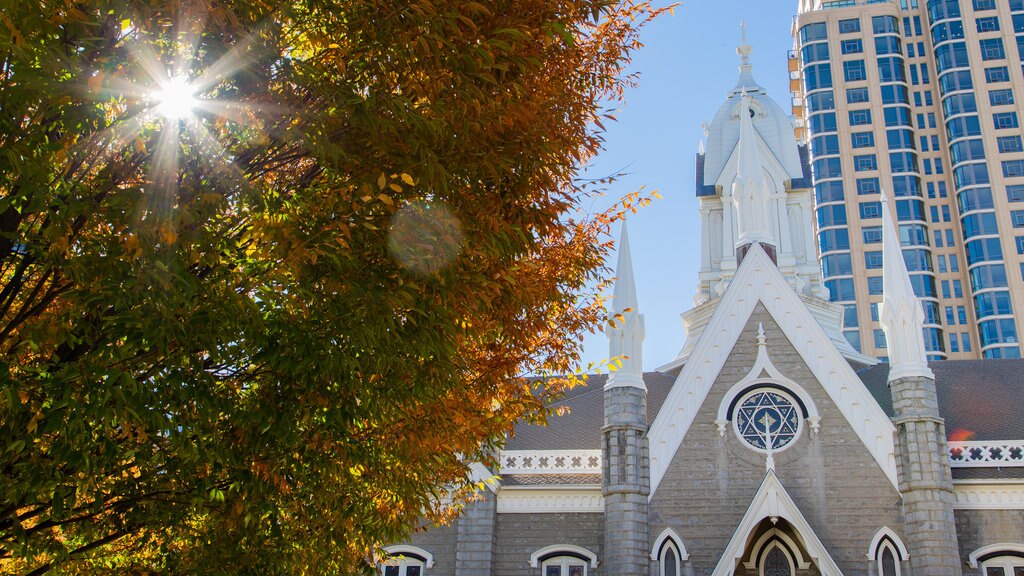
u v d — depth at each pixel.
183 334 10.25
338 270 11.45
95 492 11.23
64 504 11.30
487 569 36.12
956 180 127.88
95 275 9.87
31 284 12.15
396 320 11.99
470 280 12.73
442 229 12.17
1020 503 34.66
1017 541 34.19
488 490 37.12
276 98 12.05
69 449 9.77
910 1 139.00
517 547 37.16
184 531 13.38
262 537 12.48
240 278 11.46
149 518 11.98
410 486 14.22
